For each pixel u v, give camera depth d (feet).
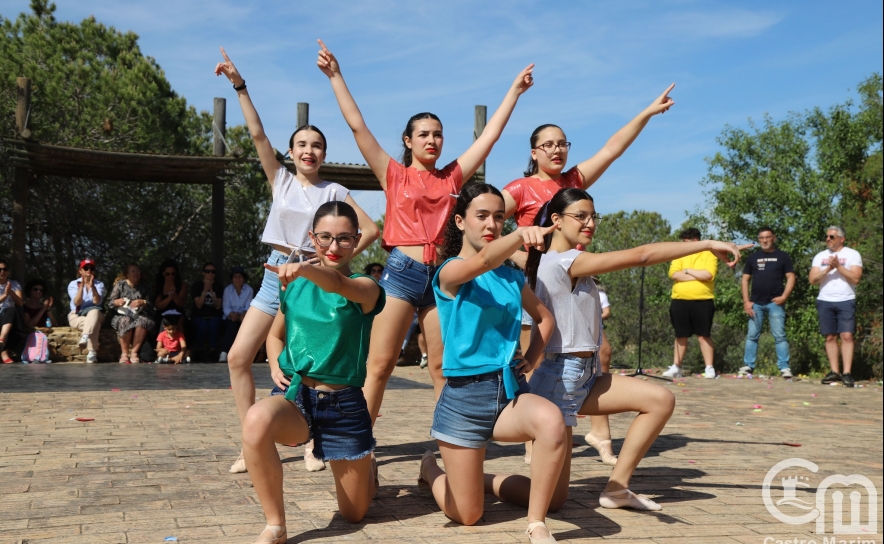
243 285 41.47
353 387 10.77
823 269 35.12
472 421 10.74
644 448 12.02
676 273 36.50
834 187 69.51
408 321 14.16
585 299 11.95
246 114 14.71
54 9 63.16
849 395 30.42
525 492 11.93
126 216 61.00
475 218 11.03
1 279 38.58
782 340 36.24
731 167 74.84
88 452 15.42
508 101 15.72
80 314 40.04
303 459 15.29
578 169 15.98
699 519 11.73
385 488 13.21
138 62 62.28
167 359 39.29
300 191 14.39
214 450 15.74
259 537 9.85
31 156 43.06
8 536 10.10
